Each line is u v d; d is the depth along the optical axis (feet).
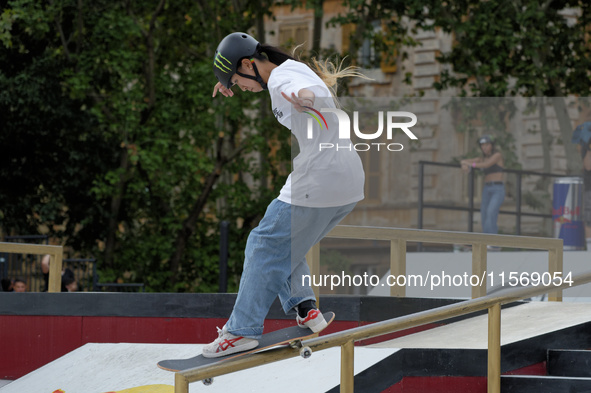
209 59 92.89
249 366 16.21
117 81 88.63
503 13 86.89
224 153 95.55
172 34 97.50
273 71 16.51
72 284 53.78
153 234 93.04
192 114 93.25
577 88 87.04
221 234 60.75
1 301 32.68
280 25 116.47
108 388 25.17
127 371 26.43
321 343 17.19
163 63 97.86
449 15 90.17
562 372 23.48
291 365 23.70
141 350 28.25
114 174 84.58
